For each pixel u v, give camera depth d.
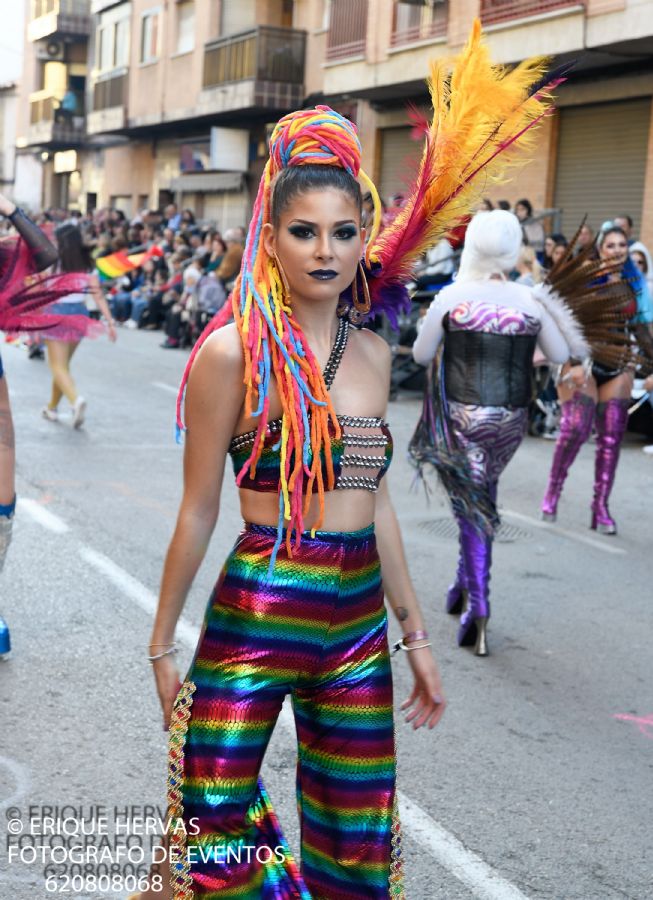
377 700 2.32
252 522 2.30
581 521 7.90
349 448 2.30
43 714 4.18
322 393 2.28
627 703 4.65
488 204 14.19
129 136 35.97
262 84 25.14
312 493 2.28
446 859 3.31
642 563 6.89
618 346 5.38
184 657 4.85
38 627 5.12
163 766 3.82
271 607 2.24
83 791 3.62
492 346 4.92
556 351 5.20
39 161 47.09
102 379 14.17
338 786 2.31
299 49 25.33
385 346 2.45
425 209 2.50
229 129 27.50
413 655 2.57
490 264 4.98
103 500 7.71
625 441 11.46
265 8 27.05
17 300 4.22
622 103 16.47
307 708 2.35
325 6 24.78
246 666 2.25
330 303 2.35
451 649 5.21
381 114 22.06
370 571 2.34
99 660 4.75
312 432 2.26
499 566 6.71
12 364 15.35
